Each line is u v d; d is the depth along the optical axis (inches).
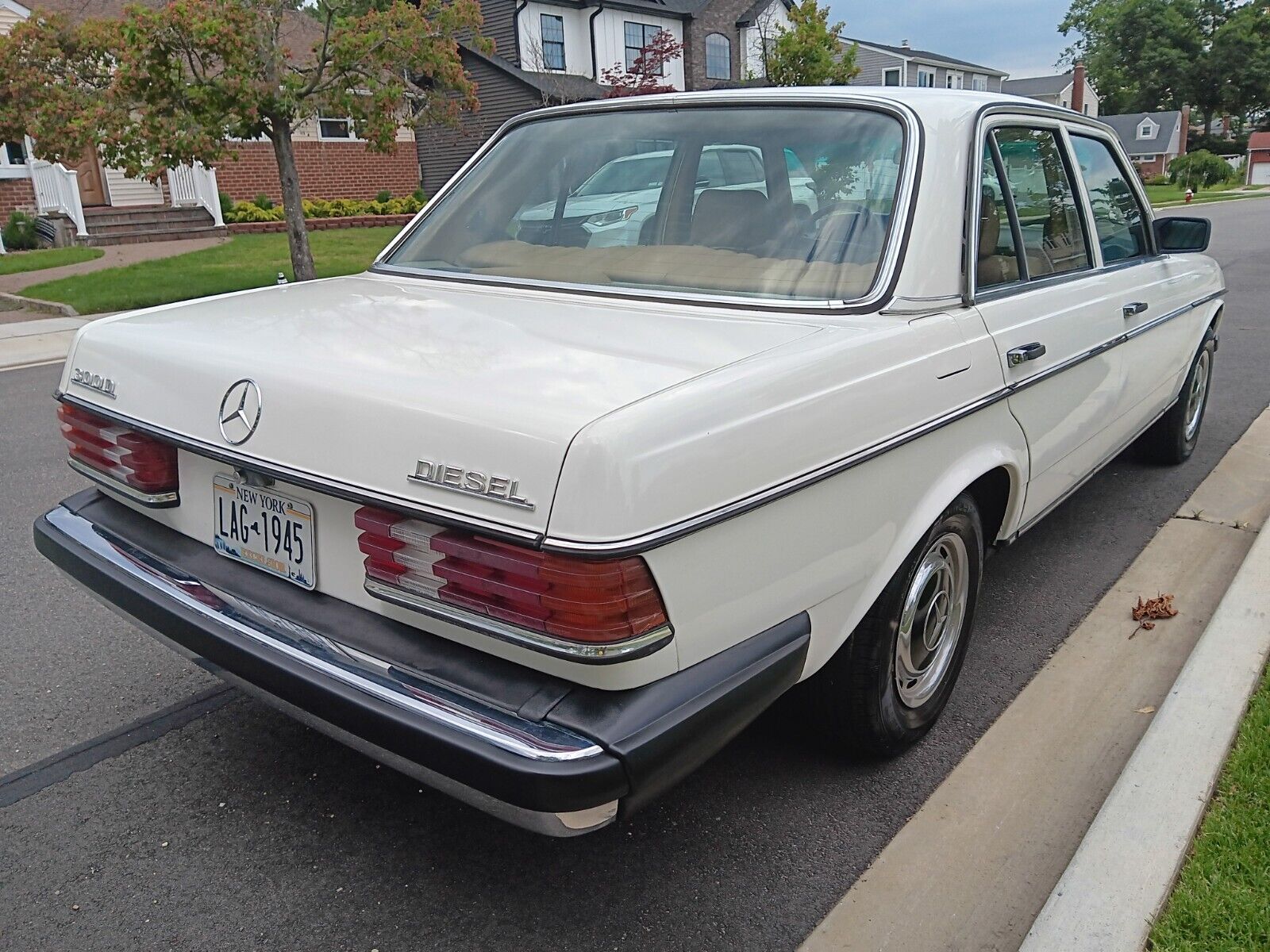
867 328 99.9
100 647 149.2
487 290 120.7
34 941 92.9
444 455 79.0
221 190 863.1
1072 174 145.3
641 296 111.2
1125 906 90.0
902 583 106.1
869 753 114.9
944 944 90.6
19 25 543.8
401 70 535.2
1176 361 190.7
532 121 143.5
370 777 118.0
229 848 105.5
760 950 91.7
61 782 116.6
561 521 73.4
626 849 104.7
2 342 426.3
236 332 104.9
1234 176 2080.5
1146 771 107.2
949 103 119.5
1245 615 139.2
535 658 78.9
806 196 114.0
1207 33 3208.7
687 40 1205.7
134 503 108.2
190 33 455.2
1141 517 192.9
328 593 92.3
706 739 80.5
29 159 770.8
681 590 78.5
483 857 104.2
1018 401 121.5
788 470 86.4
